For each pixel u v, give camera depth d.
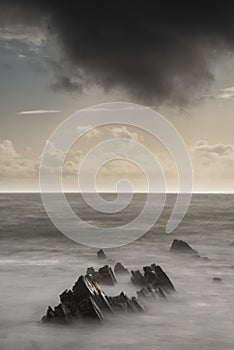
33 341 18.61
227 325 20.83
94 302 20.92
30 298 26.25
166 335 19.25
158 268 28.25
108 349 17.73
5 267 37.12
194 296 26.22
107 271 28.64
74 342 18.42
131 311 22.00
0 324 20.92
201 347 17.97
